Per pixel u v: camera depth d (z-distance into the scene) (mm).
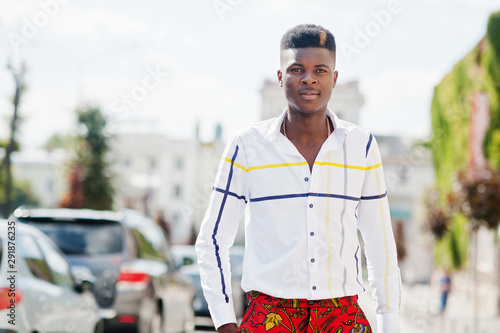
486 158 22578
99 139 32594
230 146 3242
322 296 3076
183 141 78562
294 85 3137
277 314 3080
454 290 27469
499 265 23047
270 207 3125
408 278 30297
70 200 33281
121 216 9531
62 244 9141
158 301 9797
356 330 3135
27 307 6238
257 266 3135
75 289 7668
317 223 3098
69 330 7246
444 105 28375
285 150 3137
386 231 3270
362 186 3234
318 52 3139
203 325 15734
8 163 22922
